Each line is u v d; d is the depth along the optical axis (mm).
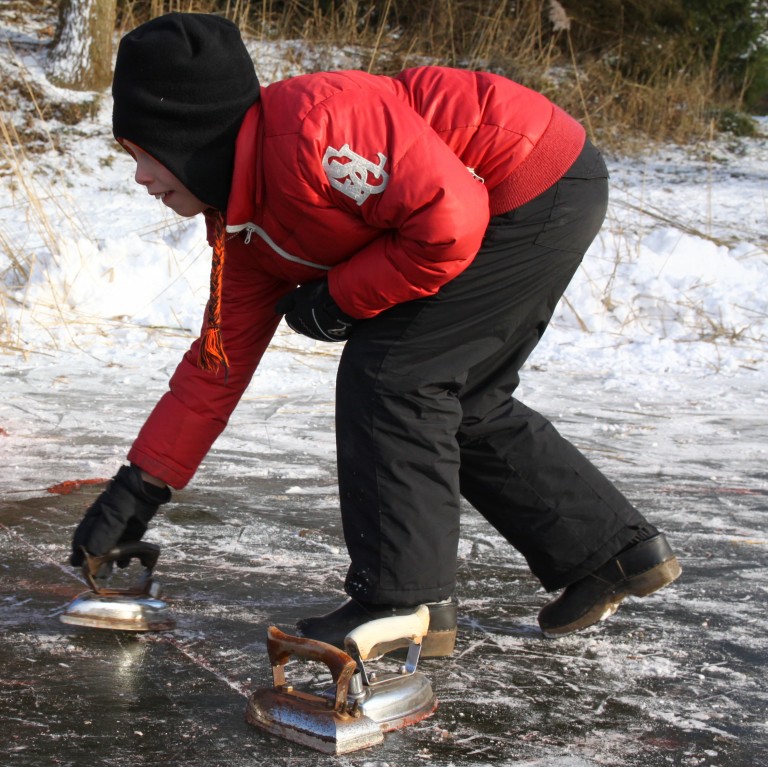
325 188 2316
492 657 2736
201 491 4047
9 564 3238
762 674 2678
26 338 6348
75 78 11273
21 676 2506
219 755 2182
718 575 3377
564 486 2770
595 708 2463
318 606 3021
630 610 3086
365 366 2518
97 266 7238
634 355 6883
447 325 2520
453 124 2486
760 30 16250
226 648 2711
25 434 4621
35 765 2113
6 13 13109
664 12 15203
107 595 2838
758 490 4305
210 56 2324
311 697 2307
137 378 5711
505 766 2178
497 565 3451
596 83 14008
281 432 4934
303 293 2568
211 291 2576
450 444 2564
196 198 2514
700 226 9898
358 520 2568
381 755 2205
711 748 2289
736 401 5859
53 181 9781
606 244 8820
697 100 14523
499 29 13719
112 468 4215
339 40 13484
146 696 2434
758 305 7949
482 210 2316
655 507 4051
